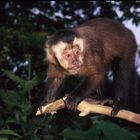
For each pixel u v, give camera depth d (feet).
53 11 76.23
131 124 26.76
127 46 31.48
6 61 65.31
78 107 20.86
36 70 63.93
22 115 21.86
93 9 77.97
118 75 31.09
